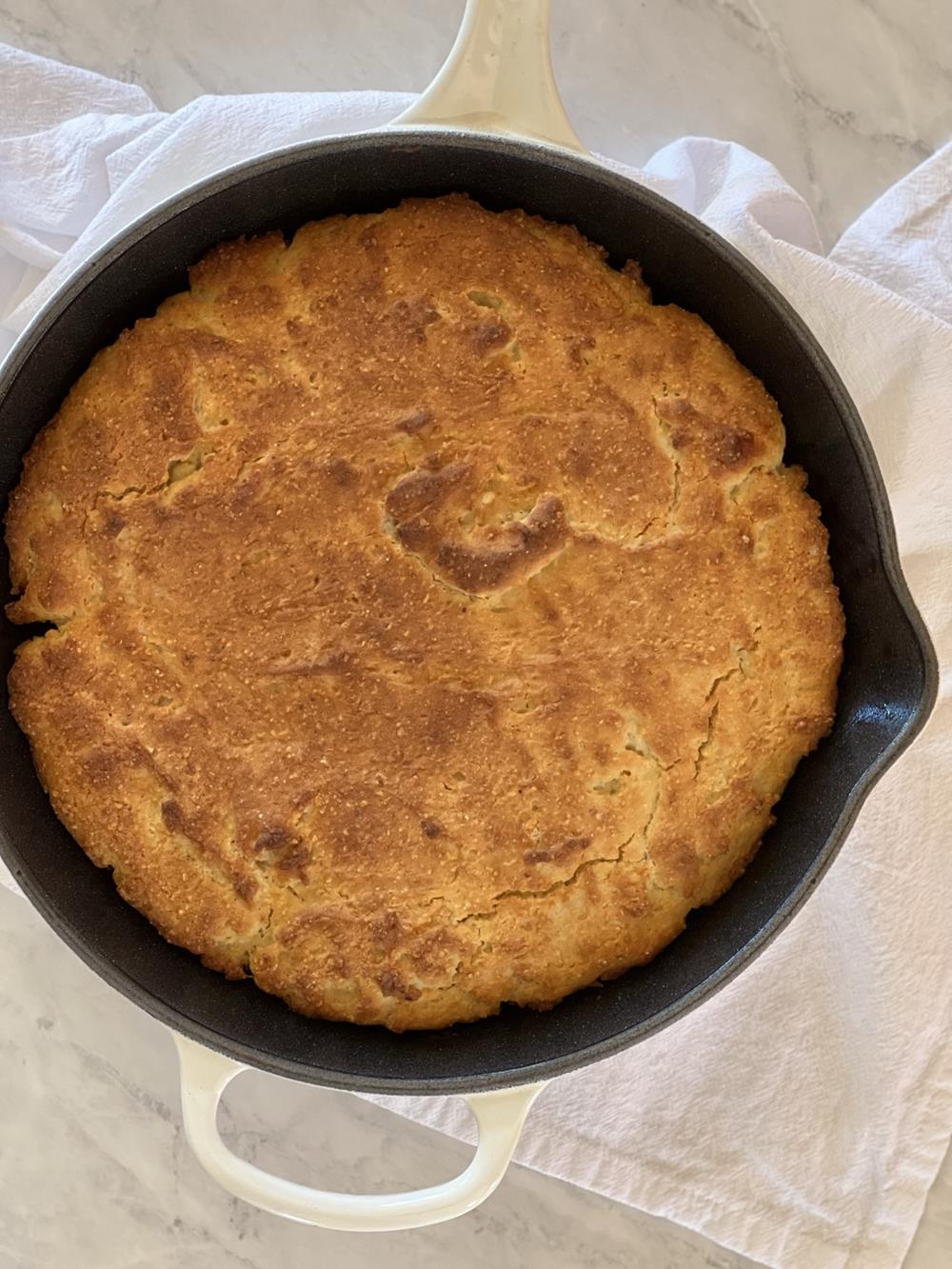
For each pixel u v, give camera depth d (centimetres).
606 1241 53
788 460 43
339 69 52
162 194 47
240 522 41
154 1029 53
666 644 41
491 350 41
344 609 41
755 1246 50
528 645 41
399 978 41
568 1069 39
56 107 50
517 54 40
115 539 41
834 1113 50
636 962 42
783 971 50
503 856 41
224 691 41
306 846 41
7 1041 53
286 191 41
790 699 42
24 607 41
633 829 41
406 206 42
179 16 51
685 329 43
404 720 41
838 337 48
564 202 42
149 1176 53
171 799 41
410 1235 53
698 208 50
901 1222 49
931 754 49
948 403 48
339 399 41
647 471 41
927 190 50
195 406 41
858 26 52
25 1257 53
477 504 41
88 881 42
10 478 42
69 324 40
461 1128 51
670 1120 50
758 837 43
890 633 40
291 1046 41
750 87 52
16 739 42
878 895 49
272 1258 53
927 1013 49
